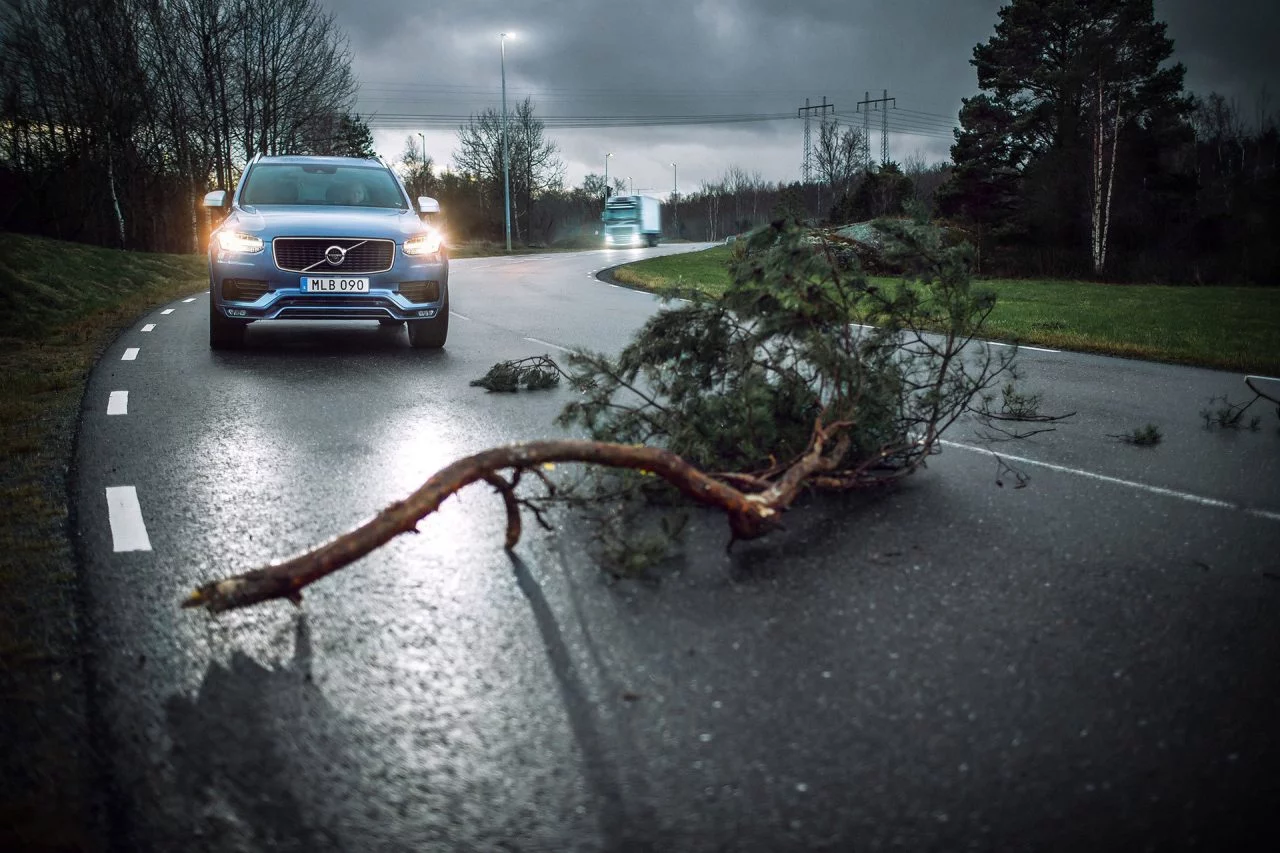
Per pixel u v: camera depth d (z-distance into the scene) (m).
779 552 3.85
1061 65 40.56
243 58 39.78
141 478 4.96
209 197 10.46
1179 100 38.28
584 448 3.55
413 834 2.05
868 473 5.07
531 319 13.41
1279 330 14.09
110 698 2.63
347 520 4.27
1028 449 5.84
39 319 12.89
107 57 33.22
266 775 2.27
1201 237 37.09
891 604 3.31
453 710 2.58
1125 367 9.71
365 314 9.54
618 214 67.19
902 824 2.08
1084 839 2.03
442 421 6.46
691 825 2.08
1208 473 5.25
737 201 110.06
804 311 4.84
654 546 3.63
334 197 10.54
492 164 72.50
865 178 48.50
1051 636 3.06
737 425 4.58
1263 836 2.04
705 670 2.81
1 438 5.84
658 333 5.05
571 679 2.76
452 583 3.49
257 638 3.02
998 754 2.36
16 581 3.50
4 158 30.83
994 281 31.92
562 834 2.05
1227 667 2.84
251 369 8.73
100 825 2.07
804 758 2.34
